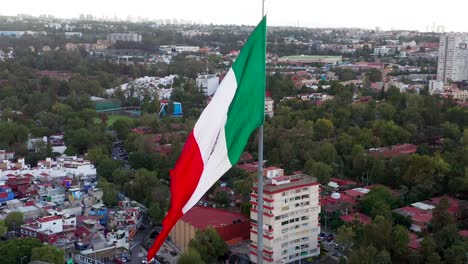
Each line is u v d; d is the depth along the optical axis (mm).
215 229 183250
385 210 199125
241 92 58094
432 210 192625
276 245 170750
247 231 191250
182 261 162375
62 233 191500
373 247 158750
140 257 182625
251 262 172375
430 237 169000
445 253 161625
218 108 58562
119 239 188000
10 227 193125
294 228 174625
